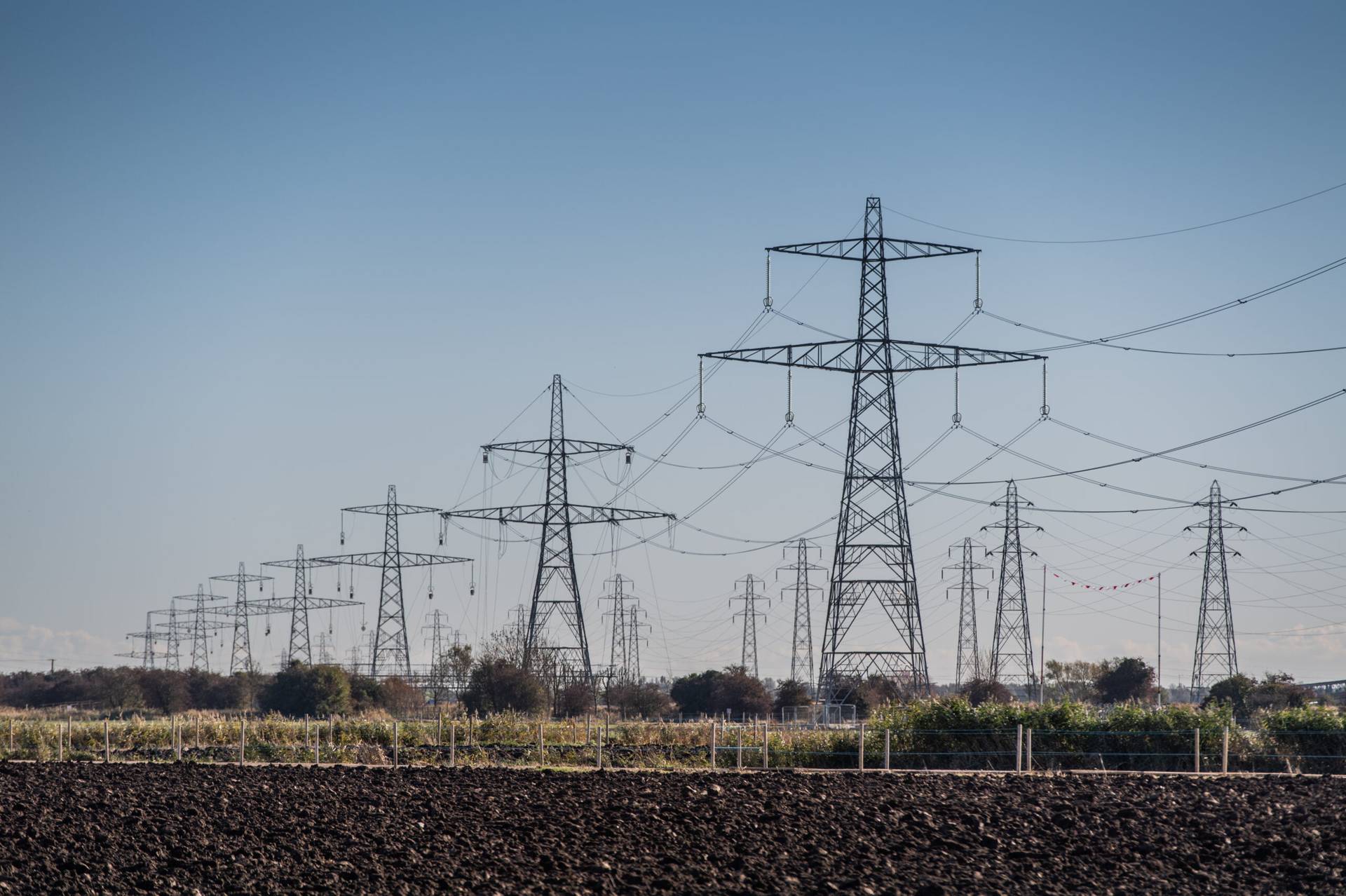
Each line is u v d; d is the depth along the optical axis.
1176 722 71.94
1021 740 65.88
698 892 33.75
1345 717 73.25
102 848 40.44
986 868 37.03
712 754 69.94
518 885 34.62
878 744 72.06
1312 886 34.81
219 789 55.75
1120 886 34.78
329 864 37.56
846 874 36.09
